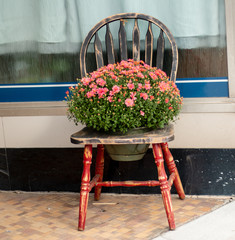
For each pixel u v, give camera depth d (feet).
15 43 10.12
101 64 9.27
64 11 9.82
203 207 8.73
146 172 9.60
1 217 8.72
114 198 9.61
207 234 7.39
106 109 7.52
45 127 10.09
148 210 8.75
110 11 9.58
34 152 10.25
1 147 10.43
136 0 9.37
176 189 9.16
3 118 10.29
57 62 9.99
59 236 7.63
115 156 8.24
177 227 7.75
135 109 7.46
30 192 10.40
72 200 9.66
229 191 9.23
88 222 8.22
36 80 10.14
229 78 9.05
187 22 9.18
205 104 9.11
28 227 8.12
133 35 9.09
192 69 9.29
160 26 8.87
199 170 9.36
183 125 9.34
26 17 10.02
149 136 7.43
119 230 7.77
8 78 10.27
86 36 9.17
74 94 7.97
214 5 9.01
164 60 9.46
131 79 7.64
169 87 7.72
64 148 10.03
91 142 7.50
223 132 9.15
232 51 8.95
